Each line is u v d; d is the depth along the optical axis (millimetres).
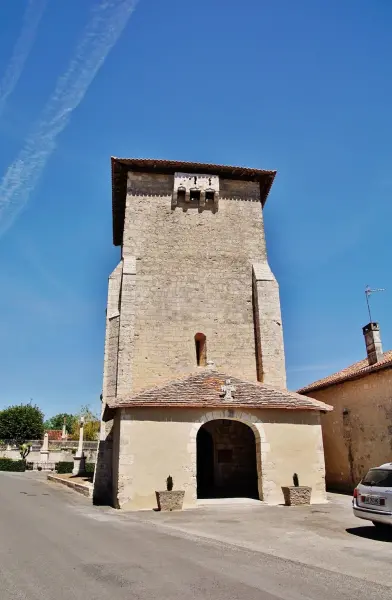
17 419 66125
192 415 15930
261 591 6031
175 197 24672
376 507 10242
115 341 21938
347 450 20922
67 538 9797
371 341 20844
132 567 7246
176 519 12664
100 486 19078
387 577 6867
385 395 18328
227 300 23234
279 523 11891
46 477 35844
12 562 7613
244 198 25641
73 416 90312
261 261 24359
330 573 7066
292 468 16109
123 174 25547
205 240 24250
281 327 22531
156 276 23094
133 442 15227
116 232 30781
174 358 21641
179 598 5707
